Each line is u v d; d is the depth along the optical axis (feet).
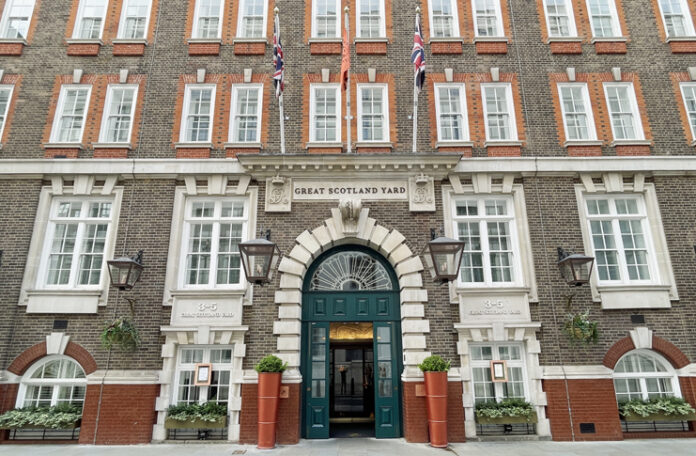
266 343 34.37
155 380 33.19
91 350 34.06
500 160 38.52
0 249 36.14
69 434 32.71
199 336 34.04
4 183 37.78
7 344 34.09
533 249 36.68
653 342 34.53
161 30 43.06
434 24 44.27
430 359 31.91
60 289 35.47
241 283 36.27
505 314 35.14
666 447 30.30
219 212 38.09
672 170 38.45
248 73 41.47
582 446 30.73
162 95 40.86
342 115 40.70
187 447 31.07
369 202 37.78
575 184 38.40
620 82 41.60
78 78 41.11
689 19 44.19
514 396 34.06
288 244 36.76
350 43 42.78
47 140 39.47
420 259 36.27
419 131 40.16
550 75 41.70
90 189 37.81
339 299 36.73
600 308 35.29
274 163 37.50
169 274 35.83
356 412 42.86
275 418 31.12
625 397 34.40
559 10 44.78
